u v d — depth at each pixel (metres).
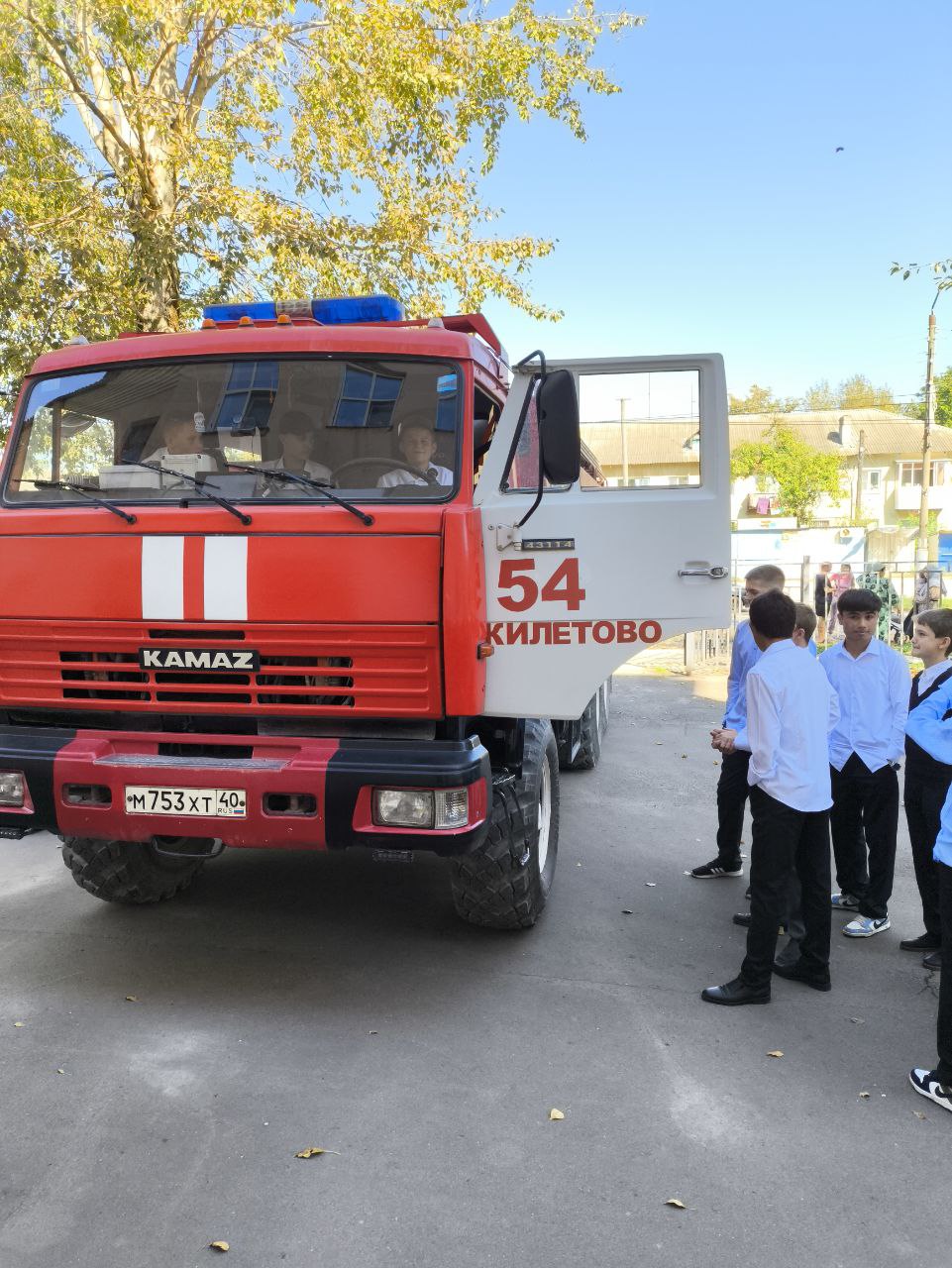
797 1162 3.16
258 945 4.84
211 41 11.70
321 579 3.87
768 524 43.56
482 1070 3.68
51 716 4.30
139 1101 3.41
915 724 4.30
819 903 4.48
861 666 5.20
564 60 12.44
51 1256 2.65
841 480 52.62
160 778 3.91
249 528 3.92
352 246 12.44
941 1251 2.76
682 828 7.17
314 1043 3.86
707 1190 3.00
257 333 4.28
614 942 4.98
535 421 4.20
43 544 4.09
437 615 3.83
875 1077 3.73
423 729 3.97
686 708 12.73
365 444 4.13
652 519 4.10
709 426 4.11
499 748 4.67
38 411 4.45
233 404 4.23
